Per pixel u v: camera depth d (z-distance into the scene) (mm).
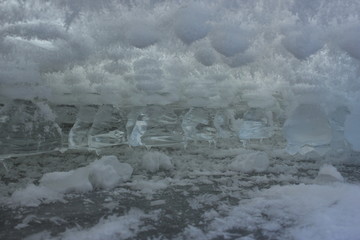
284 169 2557
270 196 1932
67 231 1512
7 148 2271
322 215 1620
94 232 1491
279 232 1512
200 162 2738
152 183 2195
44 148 2369
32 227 1563
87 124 2850
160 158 2570
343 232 1469
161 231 1521
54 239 1438
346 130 2748
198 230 1521
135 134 2842
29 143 2309
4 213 1722
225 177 2361
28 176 2344
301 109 2617
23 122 2309
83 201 1896
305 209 1722
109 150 3012
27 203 1849
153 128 2766
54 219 1646
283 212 1715
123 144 3137
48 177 2107
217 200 1914
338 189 1938
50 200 1899
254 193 2012
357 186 2008
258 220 1632
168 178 2312
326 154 2797
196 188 2121
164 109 2826
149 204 1851
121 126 2850
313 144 2609
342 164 2703
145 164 2551
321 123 2594
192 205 1835
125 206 1823
